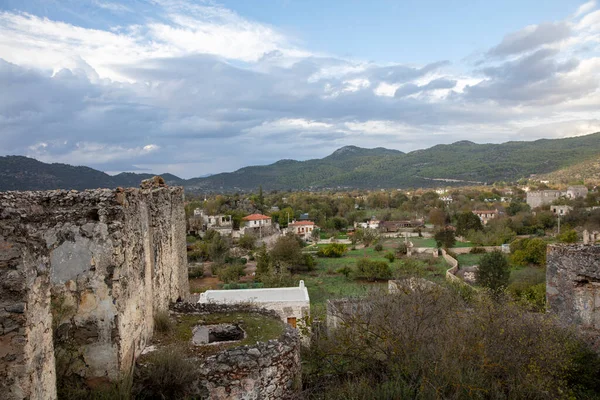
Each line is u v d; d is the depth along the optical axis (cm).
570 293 1001
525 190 13775
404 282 1319
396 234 7444
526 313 911
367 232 6531
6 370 435
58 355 664
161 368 707
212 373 739
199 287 3459
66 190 729
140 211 820
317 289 3331
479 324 843
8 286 436
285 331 912
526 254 4150
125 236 712
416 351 818
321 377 877
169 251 1103
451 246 5481
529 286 2303
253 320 999
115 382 666
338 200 11225
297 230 7550
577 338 944
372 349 901
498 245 5625
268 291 1894
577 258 983
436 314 962
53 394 507
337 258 5219
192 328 945
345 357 918
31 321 454
